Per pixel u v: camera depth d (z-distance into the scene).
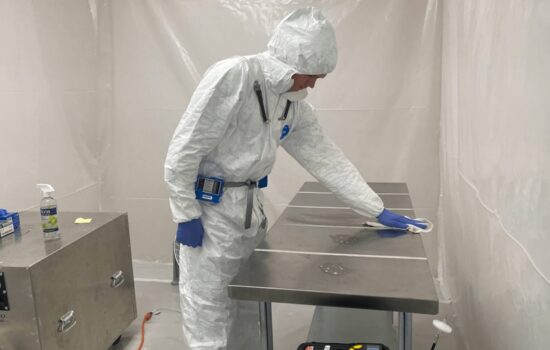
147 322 2.41
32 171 2.42
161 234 3.08
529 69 1.08
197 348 1.60
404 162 2.69
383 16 2.56
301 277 1.17
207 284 1.57
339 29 2.61
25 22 2.34
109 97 2.95
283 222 1.65
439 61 2.54
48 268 1.59
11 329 1.56
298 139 1.73
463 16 1.91
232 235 1.54
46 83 2.50
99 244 1.92
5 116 2.22
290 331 2.33
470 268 1.81
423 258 1.29
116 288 2.08
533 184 1.05
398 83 2.61
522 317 1.14
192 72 2.81
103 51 2.90
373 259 1.29
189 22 2.76
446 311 2.37
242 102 1.40
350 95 2.68
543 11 0.99
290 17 1.38
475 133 1.68
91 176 2.97
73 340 1.75
